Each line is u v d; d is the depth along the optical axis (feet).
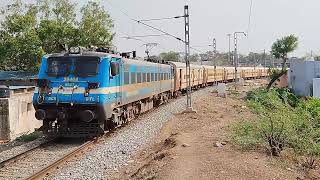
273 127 42.32
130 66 61.41
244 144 41.86
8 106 65.10
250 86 176.04
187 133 51.93
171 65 108.17
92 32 133.18
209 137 48.52
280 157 38.14
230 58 294.46
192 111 78.84
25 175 35.42
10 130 65.51
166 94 102.94
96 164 39.45
